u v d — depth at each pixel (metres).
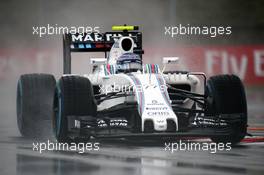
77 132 23.59
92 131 24.11
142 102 23.59
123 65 26.69
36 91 28.77
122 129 23.75
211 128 24.61
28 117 28.50
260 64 71.00
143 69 26.59
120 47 27.33
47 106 28.69
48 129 28.62
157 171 18.09
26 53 74.50
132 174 17.58
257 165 19.23
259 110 46.91
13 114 43.81
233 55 71.12
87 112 23.83
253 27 88.25
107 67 26.92
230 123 24.22
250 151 22.67
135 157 20.92
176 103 26.61
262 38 87.69
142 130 22.92
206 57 70.62
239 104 24.44
